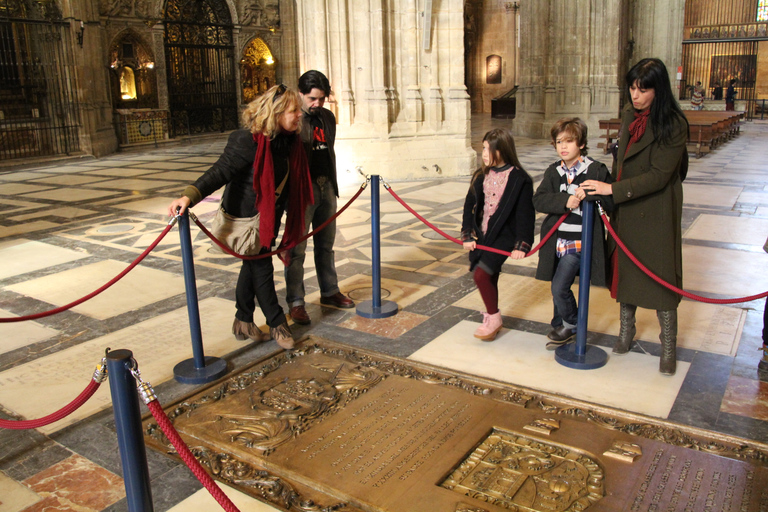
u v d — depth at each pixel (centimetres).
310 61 1102
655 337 418
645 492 254
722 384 350
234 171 365
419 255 636
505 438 298
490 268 389
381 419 318
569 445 289
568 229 376
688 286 523
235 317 438
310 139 430
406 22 1097
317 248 478
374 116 1109
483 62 3206
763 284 525
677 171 346
